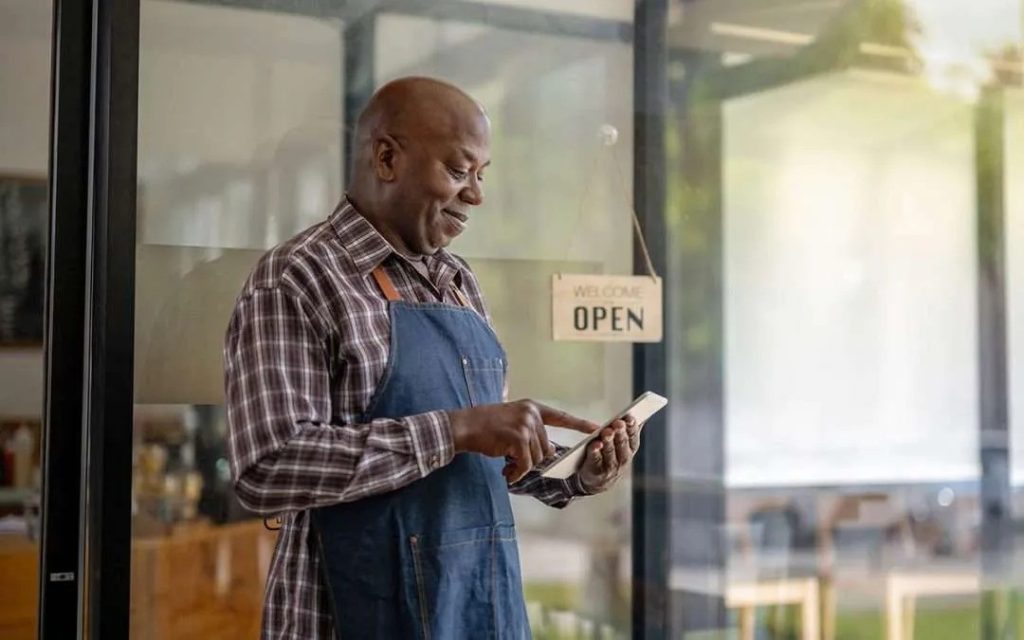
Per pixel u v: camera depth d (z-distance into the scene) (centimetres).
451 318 162
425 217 164
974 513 275
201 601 205
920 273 271
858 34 265
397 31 224
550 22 237
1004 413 278
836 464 262
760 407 256
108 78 201
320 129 217
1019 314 279
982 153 276
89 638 197
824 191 262
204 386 207
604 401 240
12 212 196
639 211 244
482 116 169
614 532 242
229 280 210
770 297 257
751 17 255
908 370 269
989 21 276
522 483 176
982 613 276
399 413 153
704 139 251
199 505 205
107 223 201
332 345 151
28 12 197
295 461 143
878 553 266
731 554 252
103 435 198
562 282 237
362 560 150
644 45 245
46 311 197
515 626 160
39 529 196
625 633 242
